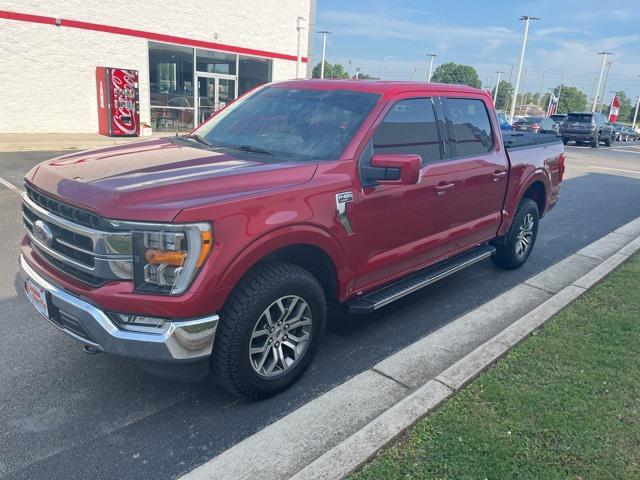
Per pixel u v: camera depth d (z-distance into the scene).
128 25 18.22
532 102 163.62
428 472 2.62
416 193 4.08
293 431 2.96
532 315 4.45
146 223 2.69
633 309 4.71
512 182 5.44
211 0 20.42
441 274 4.59
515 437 2.90
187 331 2.80
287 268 3.23
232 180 3.07
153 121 19.81
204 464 2.68
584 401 3.26
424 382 3.54
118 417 3.16
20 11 15.88
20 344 3.93
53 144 14.88
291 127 4.01
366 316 4.77
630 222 8.67
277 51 23.59
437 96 4.52
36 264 3.26
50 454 2.82
